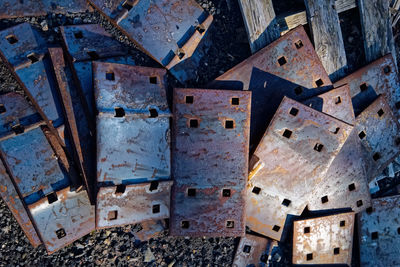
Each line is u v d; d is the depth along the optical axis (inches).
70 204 54.4
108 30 56.6
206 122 53.8
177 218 53.9
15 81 55.3
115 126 51.4
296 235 57.1
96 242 57.1
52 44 55.6
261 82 57.2
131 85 52.7
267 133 55.2
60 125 53.9
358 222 60.9
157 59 56.1
